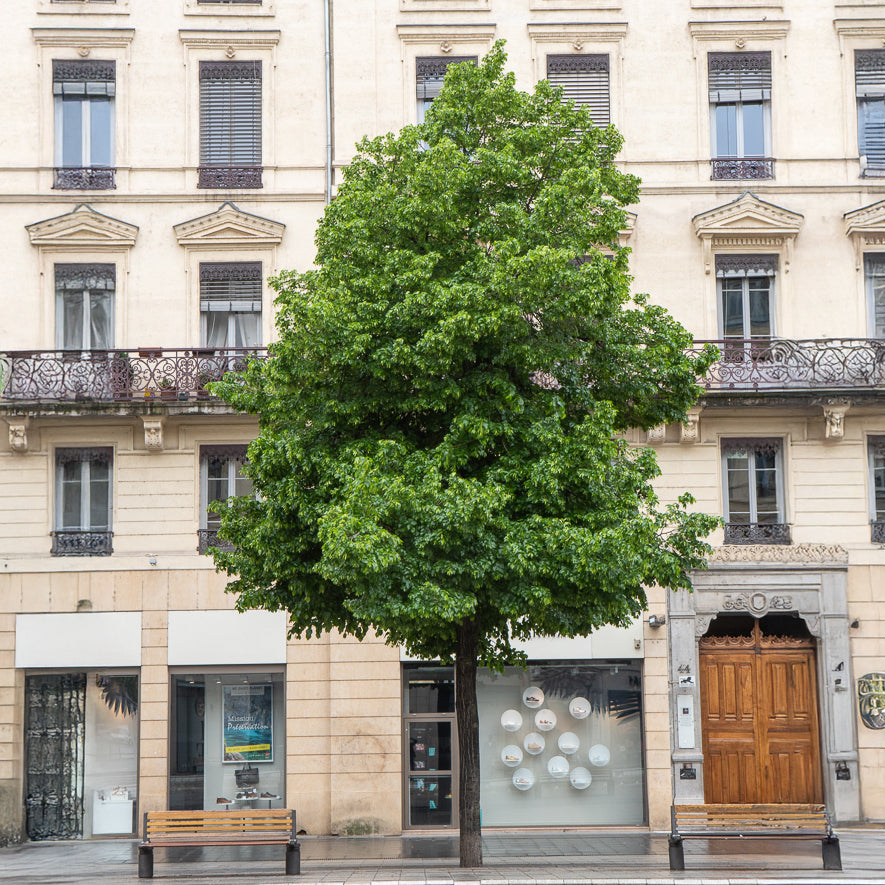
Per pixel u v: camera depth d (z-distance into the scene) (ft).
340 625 55.98
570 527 49.98
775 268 80.64
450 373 52.60
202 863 62.95
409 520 49.73
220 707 76.74
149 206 80.64
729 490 78.95
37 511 77.30
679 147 81.46
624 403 57.00
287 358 53.21
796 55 82.33
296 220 80.89
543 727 77.30
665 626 77.00
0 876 58.18
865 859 58.13
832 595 77.00
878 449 79.05
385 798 74.95
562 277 51.57
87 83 81.76
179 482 77.71
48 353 78.18
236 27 82.48
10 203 79.92
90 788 76.23
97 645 76.23
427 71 82.48
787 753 77.51
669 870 53.42
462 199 54.49
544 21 82.38
